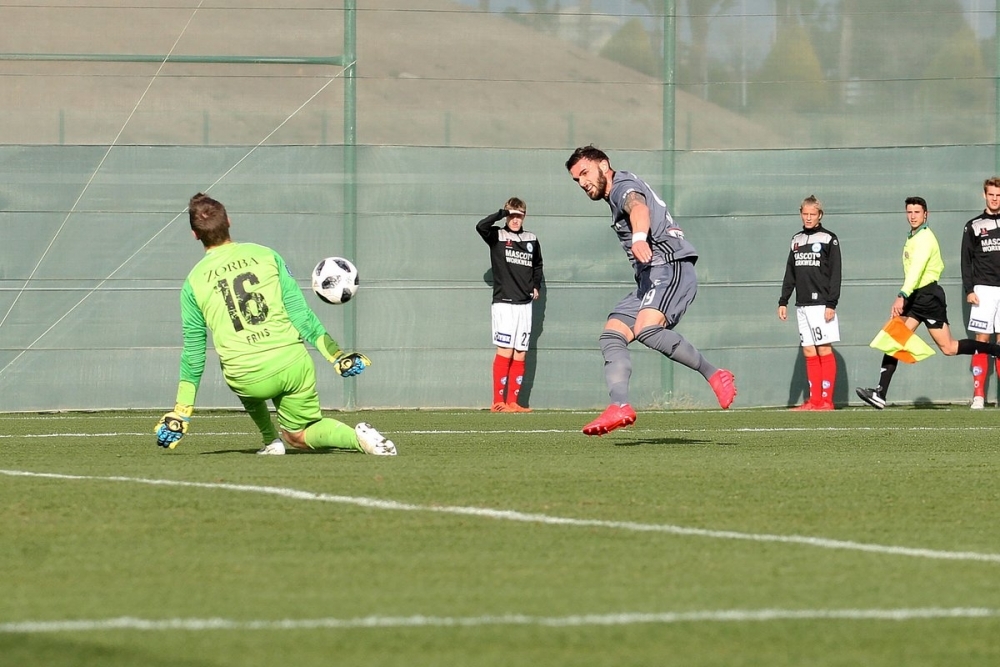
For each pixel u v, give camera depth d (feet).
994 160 159.43
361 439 87.81
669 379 158.71
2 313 151.74
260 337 85.20
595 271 157.89
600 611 42.47
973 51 159.12
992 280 152.56
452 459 85.30
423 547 53.11
